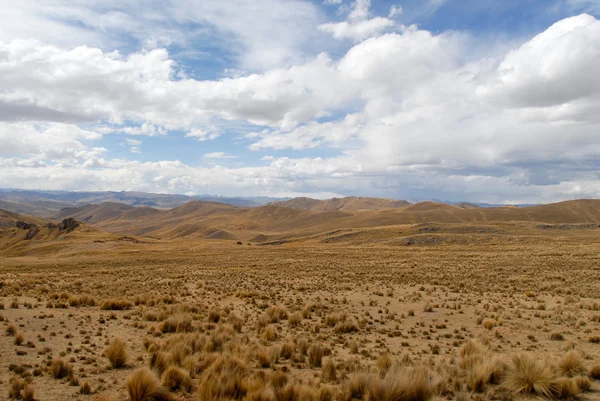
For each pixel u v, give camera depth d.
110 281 38.78
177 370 10.95
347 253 76.81
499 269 45.25
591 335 16.81
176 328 17.81
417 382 9.68
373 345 16.34
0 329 16.88
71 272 49.69
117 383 10.98
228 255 80.25
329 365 11.80
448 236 104.06
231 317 20.45
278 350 14.20
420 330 19.14
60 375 11.40
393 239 113.25
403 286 35.31
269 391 9.39
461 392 9.64
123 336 17.00
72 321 19.53
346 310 24.58
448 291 32.00
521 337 17.31
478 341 15.05
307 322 21.06
